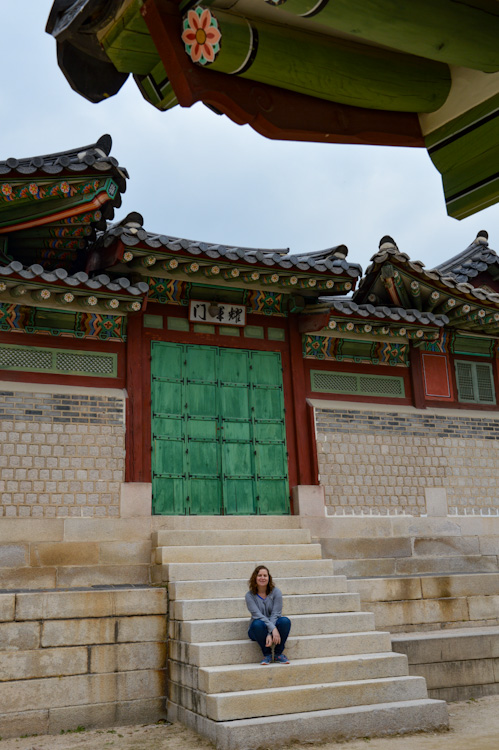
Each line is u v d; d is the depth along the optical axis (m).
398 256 11.17
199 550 9.20
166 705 7.95
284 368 11.38
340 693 7.05
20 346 9.67
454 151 3.30
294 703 6.86
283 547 9.58
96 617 7.95
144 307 9.86
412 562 11.07
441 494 11.80
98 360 10.14
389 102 3.16
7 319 9.59
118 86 3.23
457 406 12.52
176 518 9.92
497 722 7.47
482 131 3.21
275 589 7.68
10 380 9.51
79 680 7.69
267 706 6.75
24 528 9.02
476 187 3.24
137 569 9.37
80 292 9.36
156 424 10.30
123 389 10.16
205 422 10.66
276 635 7.22
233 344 11.12
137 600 8.19
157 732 7.31
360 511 11.13
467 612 10.30
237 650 7.32
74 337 10.03
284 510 10.84
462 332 12.65
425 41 2.67
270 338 11.39
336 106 3.18
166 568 8.70
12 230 9.59
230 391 10.95
